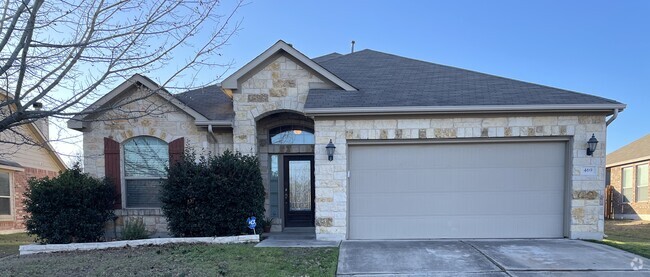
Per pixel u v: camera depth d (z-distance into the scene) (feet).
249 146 28.30
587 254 20.34
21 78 13.00
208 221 25.35
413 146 25.94
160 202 28.55
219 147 29.43
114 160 28.68
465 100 25.45
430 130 25.31
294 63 28.55
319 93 27.66
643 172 50.78
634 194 52.26
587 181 24.66
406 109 24.56
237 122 28.35
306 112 24.80
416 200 25.91
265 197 30.04
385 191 25.98
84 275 17.74
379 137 25.41
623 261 18.92
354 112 24.75
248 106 28.43
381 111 24.63
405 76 32.30
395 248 22.34
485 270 17.62
